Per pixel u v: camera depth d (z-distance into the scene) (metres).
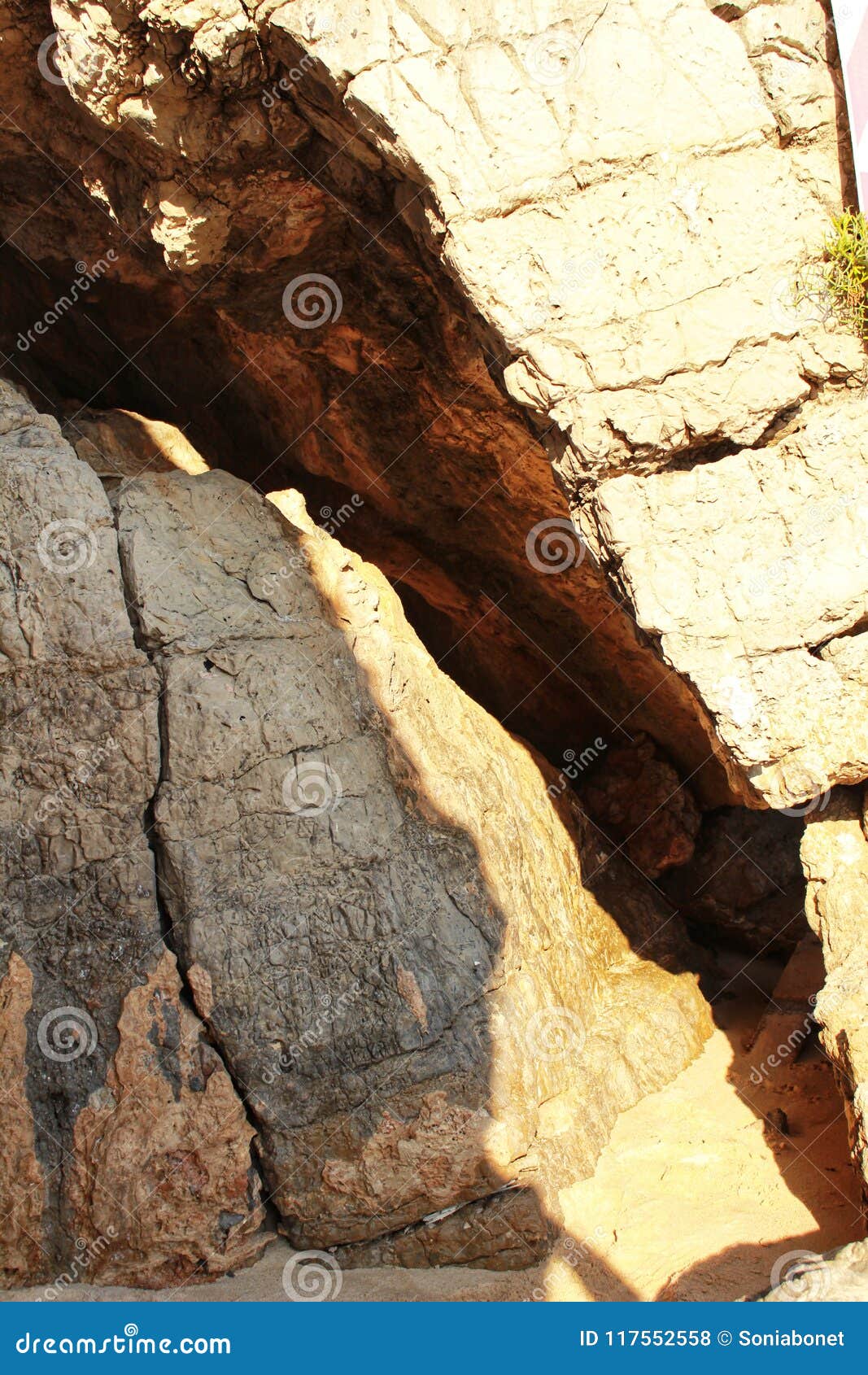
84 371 8.66
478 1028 6.37
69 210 7.51
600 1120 7.06
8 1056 5.76
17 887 5.92
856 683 5.99
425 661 7.64
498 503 8.44
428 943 6.41
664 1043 8.00
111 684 6.06
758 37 5.78
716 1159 6.86
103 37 5.95
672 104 5.75
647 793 9.87
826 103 5.84
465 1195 6.05
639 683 9.31
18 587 5.99
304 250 7.03
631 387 5.90
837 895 6.21
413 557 9.38
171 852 6.03
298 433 8.77
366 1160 5.98
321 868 6.29
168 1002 5.92
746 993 9.34
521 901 7.26
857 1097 5.52
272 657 6.43
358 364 7.80
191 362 8.78
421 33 5.63
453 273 5.94
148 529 6.36
